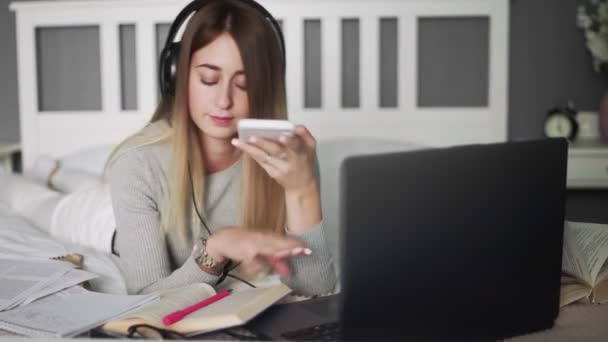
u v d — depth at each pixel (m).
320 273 1.10
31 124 2.49
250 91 1.15
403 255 0.68
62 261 1.17
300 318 0.85
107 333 0.83
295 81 2.38
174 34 1.21
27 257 1.20
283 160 0.98
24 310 0.92
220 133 1.16
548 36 2.49
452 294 0.71
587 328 0.84
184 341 0.77
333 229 1.96
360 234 0.65
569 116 2.40
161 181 1.18
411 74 2.38
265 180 1.23
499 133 2.40
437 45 2.48
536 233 0.77
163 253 1.14
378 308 0.67
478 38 2.46
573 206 2.44
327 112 2.40
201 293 0.93
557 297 0.82
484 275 0.74
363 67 2.38
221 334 0.80
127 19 2.39
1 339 0.68
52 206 1.74
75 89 2.55
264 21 1.15
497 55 2.36
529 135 2.54
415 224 0.68
